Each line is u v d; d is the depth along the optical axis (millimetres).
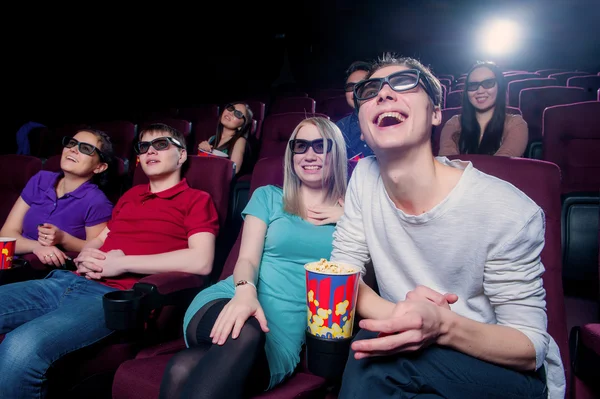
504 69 7281
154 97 6027
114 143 2848
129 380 924
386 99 669
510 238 636
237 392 810
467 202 655
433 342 599
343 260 843
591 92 2904
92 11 5047
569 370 823
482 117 2158
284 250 1122
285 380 966
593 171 1823
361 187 821
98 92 5324
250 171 2654
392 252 768
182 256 1241
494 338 606
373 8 7781
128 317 977
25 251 1510
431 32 7766
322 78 8172
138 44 5664
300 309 1080
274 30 7711
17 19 4375
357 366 610
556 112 1919
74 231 1548
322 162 1150
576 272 1438
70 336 1032
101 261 1263
